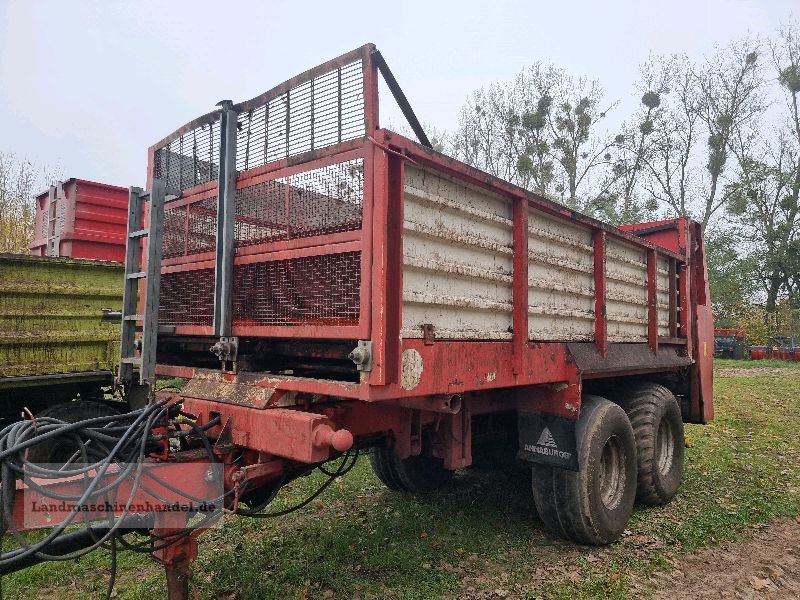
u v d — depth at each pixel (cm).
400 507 502
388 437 372
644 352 529
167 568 273
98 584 359
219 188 335
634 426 515
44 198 680
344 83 281
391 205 264
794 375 1834
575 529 411
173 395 339
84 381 509
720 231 3297
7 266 462
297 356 345
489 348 331
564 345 409
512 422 483
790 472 641
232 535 435
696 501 541
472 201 329
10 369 461
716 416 1012
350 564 387
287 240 299
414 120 321
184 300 371
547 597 347
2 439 229
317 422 262
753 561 405
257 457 303
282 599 337
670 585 367
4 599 339
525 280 359
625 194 3130
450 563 393
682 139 3175
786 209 3175
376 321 253
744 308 3153
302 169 296
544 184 2897
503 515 486
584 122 2906
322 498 527
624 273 512
